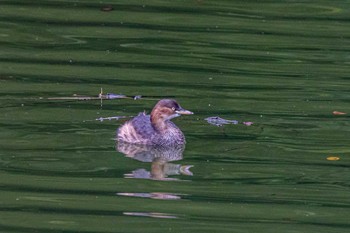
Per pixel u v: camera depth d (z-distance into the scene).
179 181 15.19
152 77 20.30
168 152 16.45
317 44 22.98
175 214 13.94
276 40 23.17
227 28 23.94
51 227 13.42
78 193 14.59
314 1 26.42
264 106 18.77
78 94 19.08
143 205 14.23
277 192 14.84
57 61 21.19
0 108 18.05
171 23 24.12
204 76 20.48
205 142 16.94
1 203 14.15
